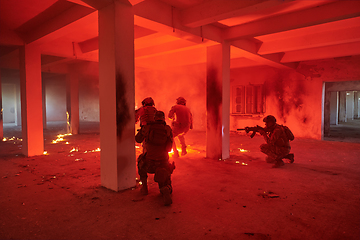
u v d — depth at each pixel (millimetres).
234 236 2541
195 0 4586
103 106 4102
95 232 2639
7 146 8547
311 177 4625
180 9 5051
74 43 7777
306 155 6695
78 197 3670
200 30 5520
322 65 9633
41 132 6902
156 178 3396
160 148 3609
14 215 3051
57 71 11539
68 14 4941
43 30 5793
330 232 2607
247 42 6996
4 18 5504
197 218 2957
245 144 8742
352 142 9180
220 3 4469
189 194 3758
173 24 4902
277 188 4016
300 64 10117
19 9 4965
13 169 5293
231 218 2951
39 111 6875
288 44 6789
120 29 3887
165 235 2568
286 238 2496
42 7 4844
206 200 3520
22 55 6660
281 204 3361
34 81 6758
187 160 6207
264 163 5824
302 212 3104
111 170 3996
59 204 3402
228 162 5949
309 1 4352
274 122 5707
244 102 11516
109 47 3920
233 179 4527
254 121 11328
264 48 7301
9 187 4105
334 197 3609
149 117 5234
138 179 4621
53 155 6836
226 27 6012
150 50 8164
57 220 2920
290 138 5625
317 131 9859
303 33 6395
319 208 3221
